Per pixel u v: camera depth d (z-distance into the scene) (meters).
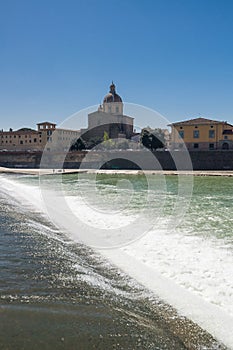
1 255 6.80
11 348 3.37
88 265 6.94
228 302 5.32
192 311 4.98
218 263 7.19
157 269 6.82
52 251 7.50
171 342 4.06
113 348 3.67
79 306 4.59
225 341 4.24
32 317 4.09
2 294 4.74
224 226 11.08
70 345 3.60
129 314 4.62
